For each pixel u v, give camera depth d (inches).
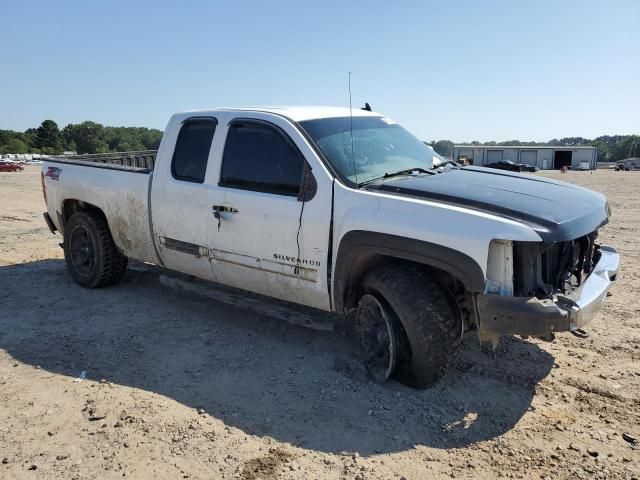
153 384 158.6
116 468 119.6
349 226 153.5
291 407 145.6
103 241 236.1
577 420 139.3
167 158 206.2
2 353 178.1
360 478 116.6
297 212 165.9
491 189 154.6
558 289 148.2
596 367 168.6
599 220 152.8
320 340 189.2
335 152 169.9
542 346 184.9
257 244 177.3
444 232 137.6
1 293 240.8
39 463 121.1
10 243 358.3
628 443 129.4
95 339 190.1
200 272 202.4
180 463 121.4
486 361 172.2
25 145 5364.2
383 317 151.7
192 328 200.5
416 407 144.6
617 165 2795.3
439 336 144.6
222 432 133.6
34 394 151.3
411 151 194.4
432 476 117.6
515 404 146.9
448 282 151.6
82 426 135.6
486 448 127.9
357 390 153.9
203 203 191.2
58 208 256.8
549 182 175.8
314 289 166.6
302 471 119.0
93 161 278.5
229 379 161.6
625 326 202.5
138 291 243.1
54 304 226.2
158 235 210.4
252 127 183.8
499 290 134.6
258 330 198.7
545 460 123.2
